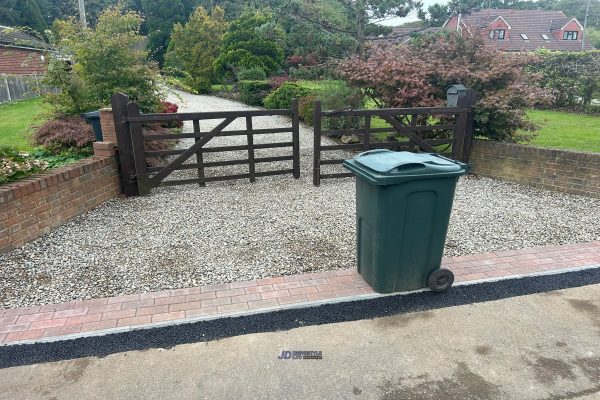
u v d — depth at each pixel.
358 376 2.53
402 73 8.00
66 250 4.25
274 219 5.16
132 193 6.13
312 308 3.20
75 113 7.79
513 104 7.11
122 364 2.62
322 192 6.34
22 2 33.72
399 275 3.33
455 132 7.12
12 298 3.35
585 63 15.05
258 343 2.82
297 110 6.82
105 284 3.57
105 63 8.19
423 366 2.61
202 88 26.06
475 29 8.52
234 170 7.85
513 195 6.12
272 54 22.42
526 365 2.61
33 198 4.44
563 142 9.27
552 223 4.95
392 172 2.94
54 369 2.58
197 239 4.54
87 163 5.41
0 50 21.66
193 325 2.99
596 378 2.49
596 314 3.13
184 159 6.36
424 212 3.15
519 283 3.54
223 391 2.41
